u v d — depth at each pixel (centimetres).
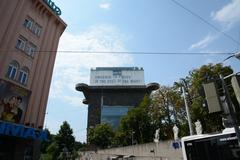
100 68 12238
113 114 10706
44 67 2867
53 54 3062
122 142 6106
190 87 3142
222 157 1033
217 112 655
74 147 6059
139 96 11556
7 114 2223
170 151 2697
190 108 3019
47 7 3002
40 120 2661
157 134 3222
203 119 2889
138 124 5178
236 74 670
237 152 991
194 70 3098
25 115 2458
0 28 2298
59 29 3241
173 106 3831
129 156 3203
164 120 4116
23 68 2562
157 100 4141
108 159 3762
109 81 11856
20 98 2427
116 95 11544
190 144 1182
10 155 2311
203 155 1108
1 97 2192
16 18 2514
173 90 3894
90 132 7362
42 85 2797
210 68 2956
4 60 2288
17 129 2195
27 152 2492
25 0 2688
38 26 2886
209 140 1109
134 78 11931
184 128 3588
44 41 2927
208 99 679
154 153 2984
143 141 4912
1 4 2372
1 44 2286
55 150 5628
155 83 11325
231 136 1032
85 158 5312
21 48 2561
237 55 842
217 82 705
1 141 2278
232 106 652
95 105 11256
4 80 2253
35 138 2422
